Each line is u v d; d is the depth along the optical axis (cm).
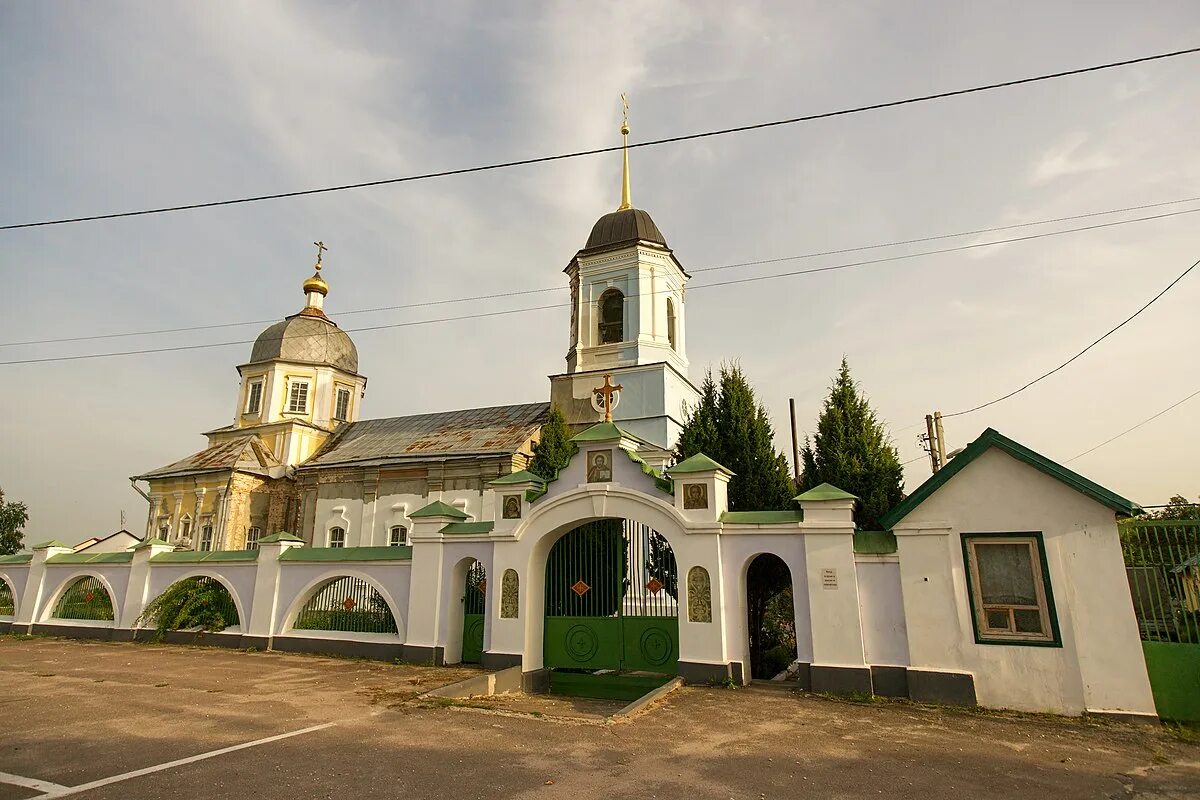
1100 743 888
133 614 1945
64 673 1388
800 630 1211
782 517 1270
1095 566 1063
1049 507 1103
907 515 1183
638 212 2845
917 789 704
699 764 777
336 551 1697
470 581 1587
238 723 955
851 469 1588
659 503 1336
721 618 1252
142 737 876
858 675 1146
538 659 1425
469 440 2816
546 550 1475
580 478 1432
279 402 3447
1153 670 1021
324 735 890
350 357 3716
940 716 1023
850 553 1196
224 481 3044
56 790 671
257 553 1802
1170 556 1073
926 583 1147
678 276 2877
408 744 848
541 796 666
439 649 1489
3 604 2244
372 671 1407
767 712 1038
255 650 1700
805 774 746
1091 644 1043
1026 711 1052
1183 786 723
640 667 1359
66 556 2152
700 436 1731
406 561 1594
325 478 2884
